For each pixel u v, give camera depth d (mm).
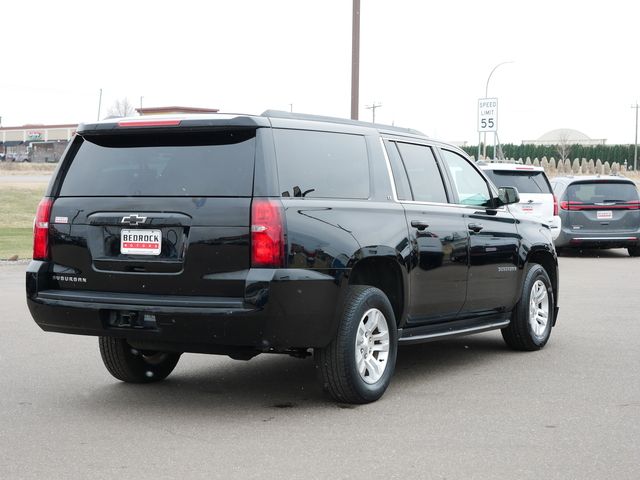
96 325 6148
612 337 9531
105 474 4848
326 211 6164
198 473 4859
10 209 30375
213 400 6672
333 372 6281
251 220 5793
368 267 6789
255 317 5738
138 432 5742
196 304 5832
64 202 6383
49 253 6430
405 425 5891
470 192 8062
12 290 13477
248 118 5953
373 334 6617
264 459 5121
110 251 6184
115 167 6273
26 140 119188
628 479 4754
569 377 7469
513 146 96125
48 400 6664
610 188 20547
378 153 6895
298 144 6188
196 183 5980
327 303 6047
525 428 5797
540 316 8859
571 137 130625
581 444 5422
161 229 6016
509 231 8336
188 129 6012
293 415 6184
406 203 7004
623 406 6414
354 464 5020
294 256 5855
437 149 7719
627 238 20344
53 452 5277
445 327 7598
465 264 7586
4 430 5793
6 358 8312
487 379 7402
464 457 5148
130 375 7121
